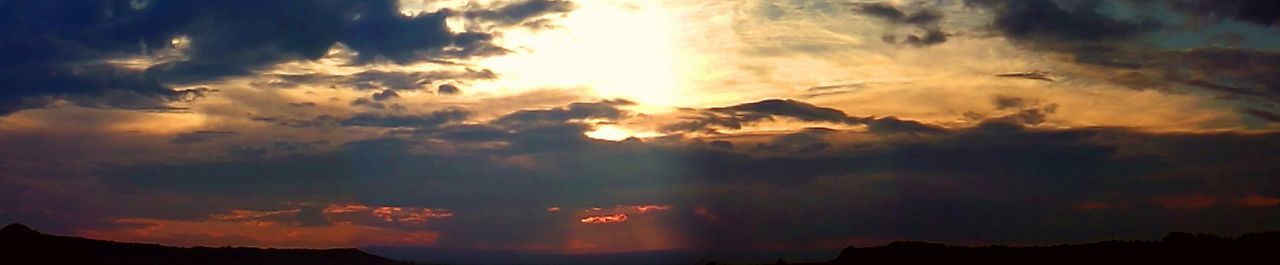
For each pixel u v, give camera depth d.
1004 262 49.91
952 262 51.00
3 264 57.91
